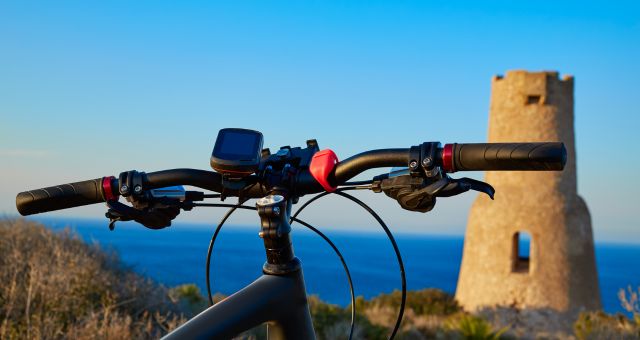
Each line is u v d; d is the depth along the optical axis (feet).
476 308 82.48
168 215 5.87
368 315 52.85
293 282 5.57
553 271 80.94
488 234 84.74
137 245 422.82
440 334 50.85
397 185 5.07
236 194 5.73
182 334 5.00
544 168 4.80
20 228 33.24
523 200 83.30
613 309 206.69
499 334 52.95
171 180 5.76
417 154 4.99
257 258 338.75
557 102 82.89
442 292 84.58
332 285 235.20
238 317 5.19
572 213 82.64
